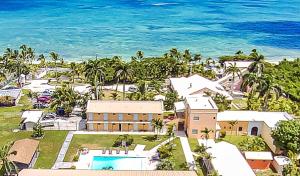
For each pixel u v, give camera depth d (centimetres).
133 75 15538
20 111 12888
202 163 9700
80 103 13050
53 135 11131
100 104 11588
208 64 19138
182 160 9838
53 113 12444
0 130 11394
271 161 9694
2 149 8381
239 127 11412
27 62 19000
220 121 11338
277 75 16512
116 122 11400
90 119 11369
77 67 16950
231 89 15325
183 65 16562
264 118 11475
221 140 11050
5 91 14200
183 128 11706
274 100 13350
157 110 11419
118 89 15112
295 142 9744
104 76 14625
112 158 9938
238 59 19575
